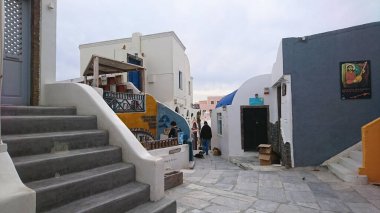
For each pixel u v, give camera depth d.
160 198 4.14
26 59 5.39
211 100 51.16
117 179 3.87
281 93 10.08
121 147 4.46
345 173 6.98
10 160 2.71
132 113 9.70
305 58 8.73
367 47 8.45
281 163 9.88
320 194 5.84
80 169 3.74
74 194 3.24
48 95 5.59
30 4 5.47
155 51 18.06
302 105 8.70
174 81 18.02
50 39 5.79
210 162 12.40
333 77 8.60
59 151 3.85
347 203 5.27
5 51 5.04
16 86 5.21
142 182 4.14
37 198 2.82
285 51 8.84
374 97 8.37
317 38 8.70
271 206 5.07
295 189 6.24
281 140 10.02
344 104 8.51
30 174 3.13
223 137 14.91
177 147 9.45
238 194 5.81
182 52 20.91
